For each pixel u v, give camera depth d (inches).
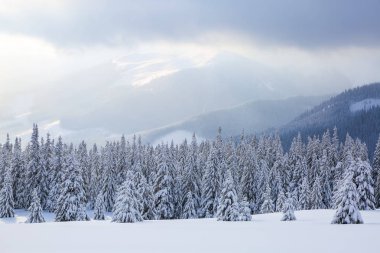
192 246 1101.7
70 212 2785.4
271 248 1061.8
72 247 1087.0
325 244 1131.9
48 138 4089.6
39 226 1761.8
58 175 3777.1
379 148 4003.4
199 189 3550.7
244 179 3971.5
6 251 1024.2
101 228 1660.9
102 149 5226.4
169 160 3432.6
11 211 3447.3
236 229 1588.3
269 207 3174.2
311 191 3811.5
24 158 4160.9
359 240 1216.8
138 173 3026.6
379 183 3754.9
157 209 3184.1
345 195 1861.5
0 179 3959.2
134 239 1258.0
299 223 1894.7
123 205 2114.9
